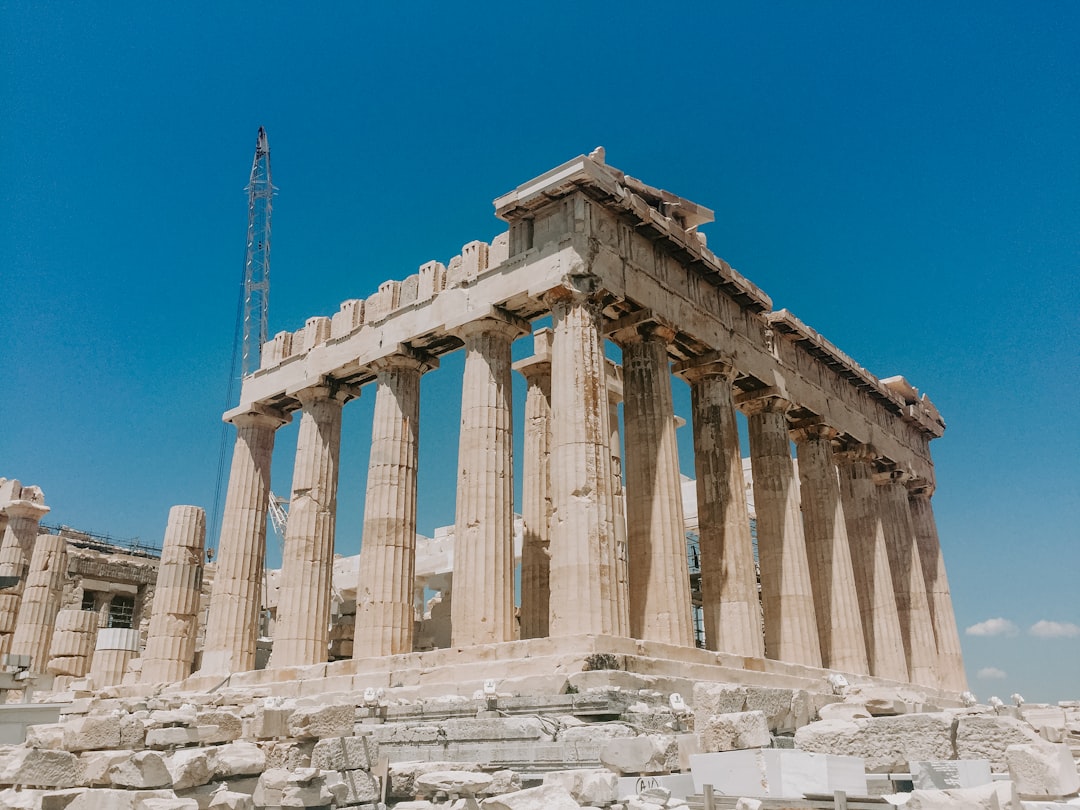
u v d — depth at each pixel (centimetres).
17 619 3947
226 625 2881
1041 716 1828
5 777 1072
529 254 2344
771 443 2912
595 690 1545
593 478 2059
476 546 2233
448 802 1038
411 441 2655
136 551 5322
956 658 3678
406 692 2012
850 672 2817
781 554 2784
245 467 3097
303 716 1198
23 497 4156
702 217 2669
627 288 2353
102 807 994
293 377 3023
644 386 2417
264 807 1060
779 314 3028
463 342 2628
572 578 1980
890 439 3703
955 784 1062
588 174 2239
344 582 4334
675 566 2245
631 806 974
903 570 3559
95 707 2259
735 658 2241
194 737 1260
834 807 922
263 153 6044
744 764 1047
